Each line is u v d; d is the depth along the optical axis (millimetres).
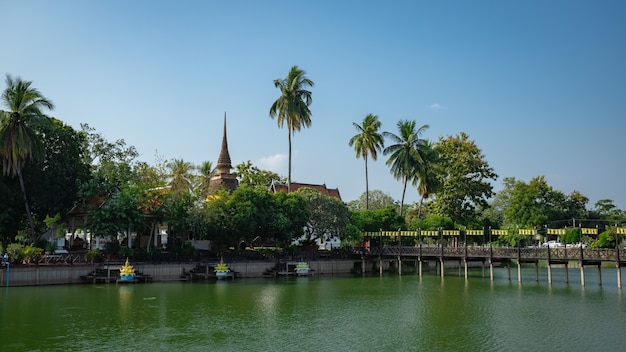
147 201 64062
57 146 66875
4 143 56500
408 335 33969
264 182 113562
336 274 76125
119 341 31891
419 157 88438
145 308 43031
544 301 47438
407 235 77438
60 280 55812
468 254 67562
